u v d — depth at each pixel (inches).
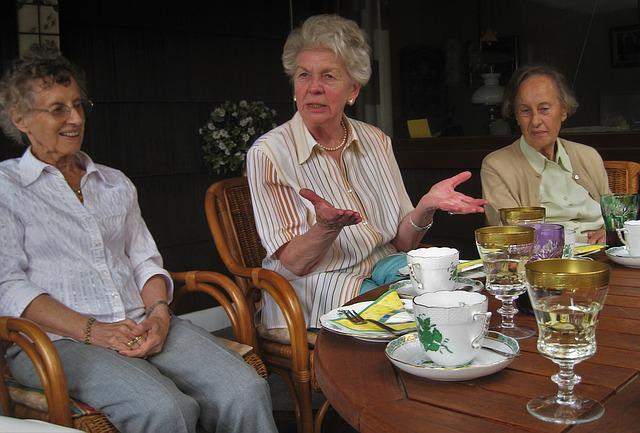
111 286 76.8
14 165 76.4
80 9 139.3
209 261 166.1
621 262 68.7
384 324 52.6
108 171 82.6
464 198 75.1
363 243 82.4
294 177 81.7
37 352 62.2
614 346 47.8
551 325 38.1
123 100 147.6
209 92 163.3
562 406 38.3
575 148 102.0
